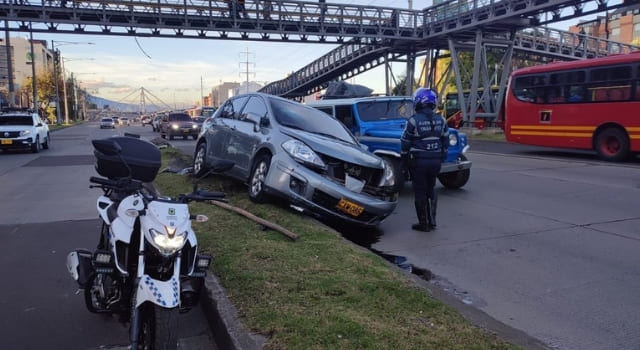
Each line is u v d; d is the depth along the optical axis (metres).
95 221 8.01
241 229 6.35
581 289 5.04
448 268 5.71
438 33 33.00
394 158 9.69
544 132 17.84
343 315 3.83
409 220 8.20
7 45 37.00
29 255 6.17
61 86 83.94
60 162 17.33
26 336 4.04
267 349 3.36
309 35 33.47
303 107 8.66
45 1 29.55
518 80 18.73
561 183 11.56
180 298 3.37
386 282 4.56
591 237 6.98
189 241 3.57
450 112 38.62
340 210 6.88
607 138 15.95
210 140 9.99
